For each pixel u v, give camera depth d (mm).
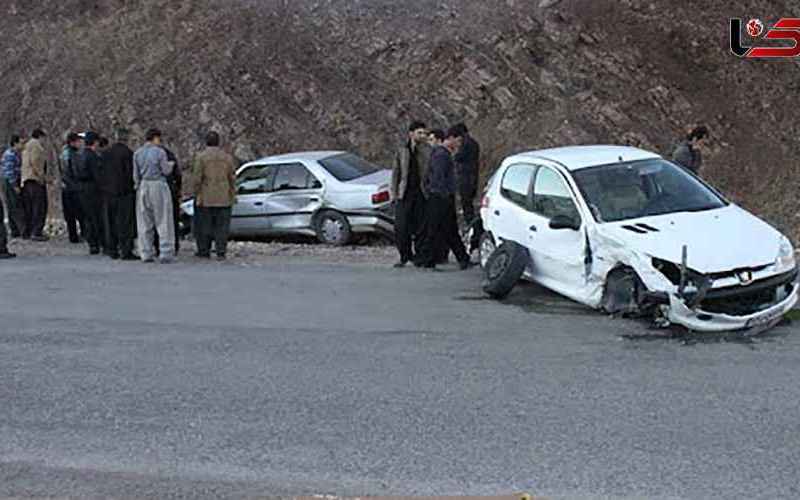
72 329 9578
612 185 9695
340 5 26750
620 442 6012
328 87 24766
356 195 16281
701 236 8625
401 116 24234
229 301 10836
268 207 17062
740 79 25000
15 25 27844
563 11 25609
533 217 10203
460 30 25562
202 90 24703
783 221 21250
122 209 14141
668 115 24281
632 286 8750
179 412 6902
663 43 25375
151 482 5648
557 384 7211
